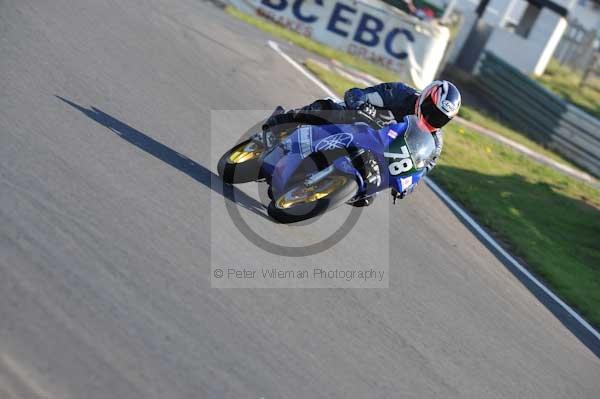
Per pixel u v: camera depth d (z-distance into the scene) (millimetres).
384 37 59625
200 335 13859
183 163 22422
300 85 43531
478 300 23359
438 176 38375
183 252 16797
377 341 17297
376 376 15680
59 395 10711
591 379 21375
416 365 17062
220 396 12352
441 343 18875
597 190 53094
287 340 15344
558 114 62406
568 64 94625
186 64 36281
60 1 38094
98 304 13258
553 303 26984
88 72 28000
